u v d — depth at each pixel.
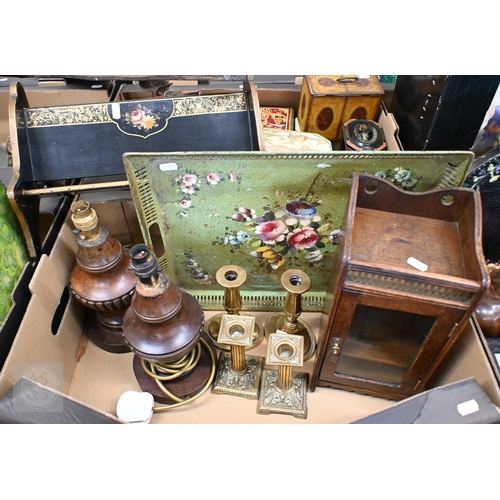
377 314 0.90
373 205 0.98
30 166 1.11
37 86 1.46
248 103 1.16
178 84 1.62
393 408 0.89
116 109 1.12
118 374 1.25
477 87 1.17
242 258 1.27
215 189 1.07
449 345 0.92
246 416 1.15
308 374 1.21
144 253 0.88
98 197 1.33
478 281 0.80
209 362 1.22
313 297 1.35
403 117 1.47
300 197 1.08
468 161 0.98
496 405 0.87
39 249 1.17
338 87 1.49
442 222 0.97
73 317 1.25
